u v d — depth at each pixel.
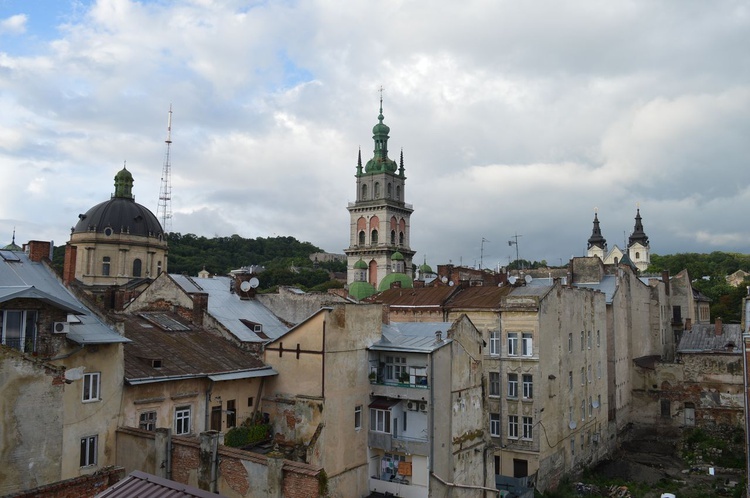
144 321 44.44
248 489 29.06
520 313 55.16
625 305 80.25
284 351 41.75
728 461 64.81
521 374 54.69
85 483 21.23
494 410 55.88
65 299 34.34
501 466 55.00
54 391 25.03
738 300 129.88
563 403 58.69
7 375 23.61
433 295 64.25
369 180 185.62
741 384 71.38
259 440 40.59
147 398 35.12
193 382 37.81
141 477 19.70
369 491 42.12
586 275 78.75
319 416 39.09
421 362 41.59
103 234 141.00
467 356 46.22
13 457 23.62
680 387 75.25
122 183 149.38
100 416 32.53
